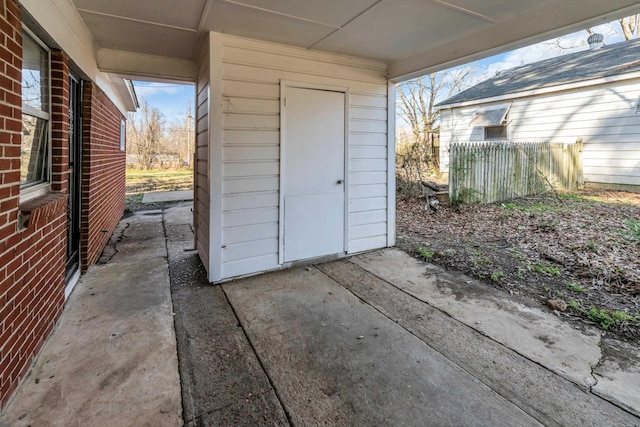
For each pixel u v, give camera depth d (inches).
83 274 143.9
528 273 143.4
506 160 301.9
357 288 134.2
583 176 352.5
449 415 68.1
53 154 107.2
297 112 153.4
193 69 171.8
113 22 123.6
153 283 134.9
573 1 103.3
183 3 107.9
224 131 136.6
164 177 637.3
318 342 95.4
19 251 74.0
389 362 86.1
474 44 133.8
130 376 78.4
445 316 110.0
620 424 65.4
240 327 103.7
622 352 88.8
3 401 66.4
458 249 179.6
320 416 68.0
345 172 170.4
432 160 418.0
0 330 65.3
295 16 117.6
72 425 63.8
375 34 135.1
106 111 199.9
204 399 72.4
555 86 352.8
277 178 150.9
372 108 176.2
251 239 147.0
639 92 311.4
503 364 84.7
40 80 100.1
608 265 144.9
